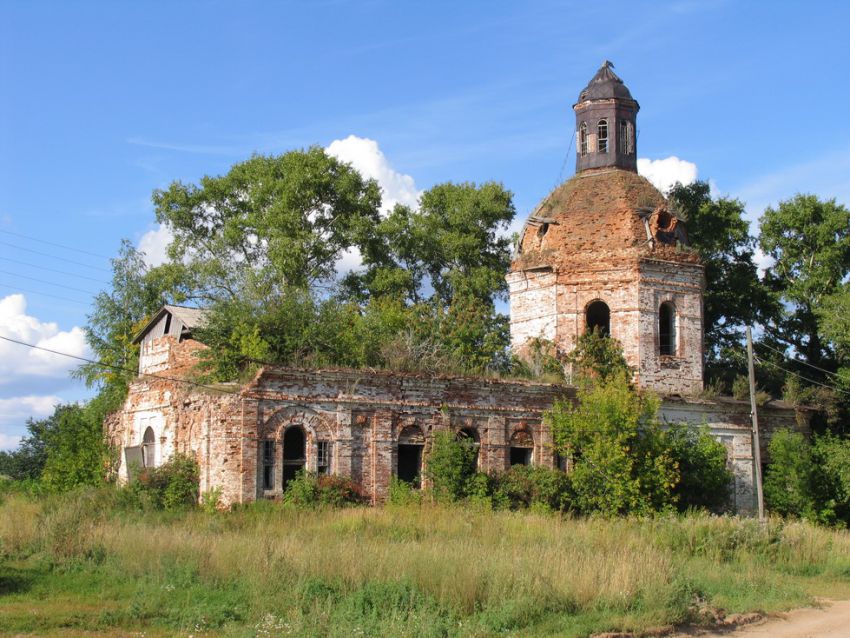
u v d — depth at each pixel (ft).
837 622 63.10
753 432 119.85
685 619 60.29
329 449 104.47
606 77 139.85
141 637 50.42
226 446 99.60
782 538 91.35
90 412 151.12
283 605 56.13
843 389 147.43
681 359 128.57
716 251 167.12
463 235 190.29
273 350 117.50
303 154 176.14
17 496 124.77
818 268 163.22
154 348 146.72
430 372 111.45
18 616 53.88
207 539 71.87
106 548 70.85
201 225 183.52
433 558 63.77
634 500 108.68
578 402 118.93
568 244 131.03
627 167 138.10
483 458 113.09
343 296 181.27
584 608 59.52
